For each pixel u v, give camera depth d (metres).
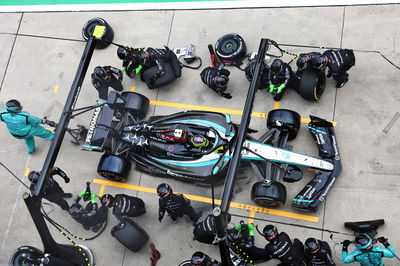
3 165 9.68
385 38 9.44
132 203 8.44
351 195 8.35
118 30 10.95
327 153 8.38
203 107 9.70
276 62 8.22
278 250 7.20
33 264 7.94
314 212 8.36
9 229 9.41
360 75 9.25
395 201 8.16
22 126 9.13
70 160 9.81
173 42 10.48
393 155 8.49
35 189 7.08
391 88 9.02
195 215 8.47
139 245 8.38
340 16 9.84
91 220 8.55
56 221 9.28
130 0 11.24
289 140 8.98
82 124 10.09
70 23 11.32
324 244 7.64
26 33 11.42
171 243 8.67
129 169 9.13
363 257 7.12
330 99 9.16
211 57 9.79
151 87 9.83
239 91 9.63
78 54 10.92
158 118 9.42
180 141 8.42
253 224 8.51
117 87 10.11
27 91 10.76
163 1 11.01
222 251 6.64
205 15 10.59
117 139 8.93
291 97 9.34
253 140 8.55
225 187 6.34
